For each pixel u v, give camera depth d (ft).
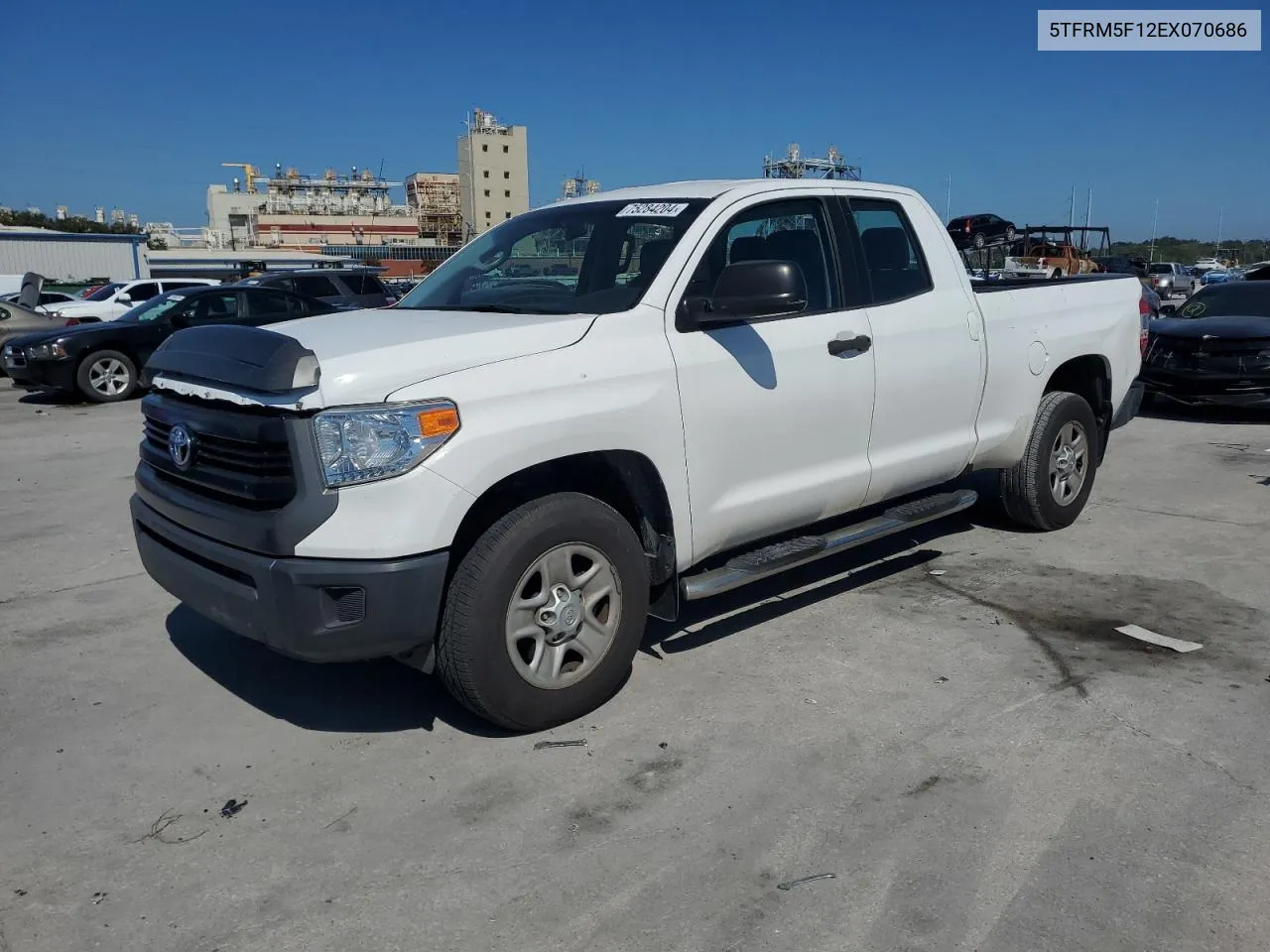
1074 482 20.84
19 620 16.93
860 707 13.14
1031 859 9.82
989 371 17.95
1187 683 13.69
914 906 9.15
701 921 9.01
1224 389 33.91
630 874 9.73
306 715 13.28
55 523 23.52
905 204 17.22
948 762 11.69
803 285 13.07
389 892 9.51
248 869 9.93
